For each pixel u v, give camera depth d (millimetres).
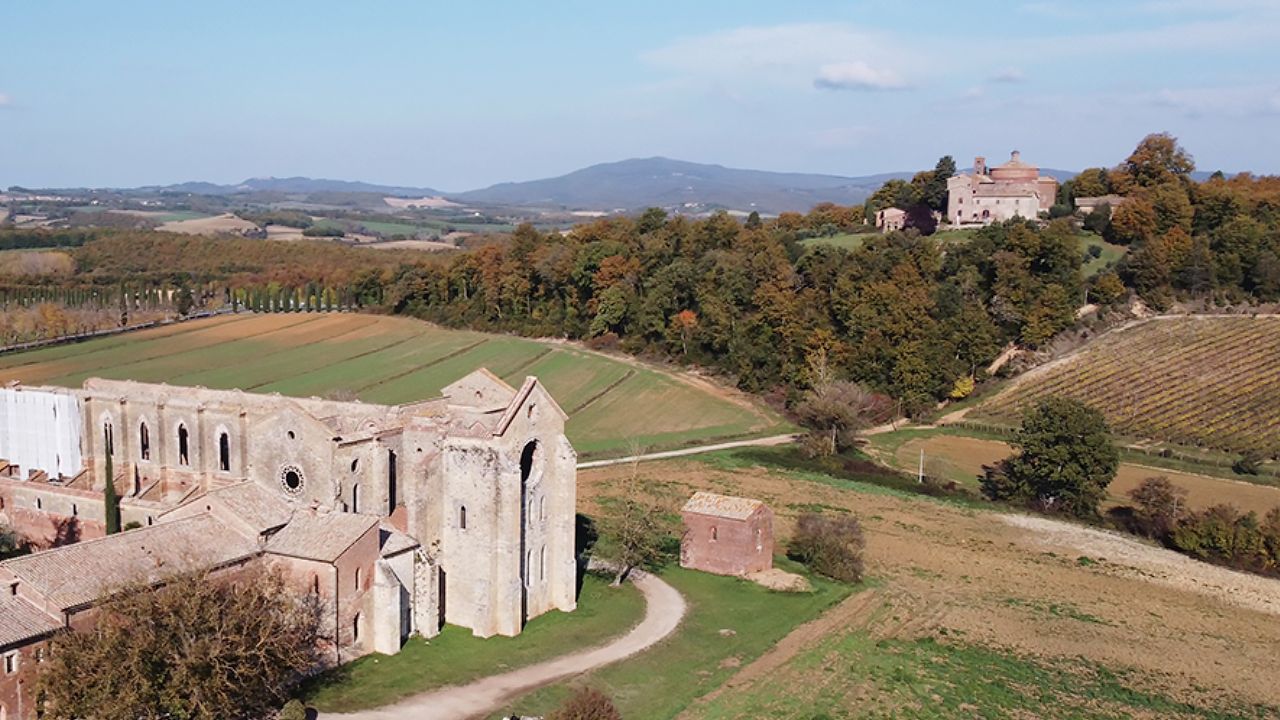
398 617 71250
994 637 81562
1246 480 126625
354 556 69000
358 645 70000
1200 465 132125
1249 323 168125
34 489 89688
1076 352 168875
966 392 161000
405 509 79875
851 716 64812
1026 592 93812
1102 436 118562
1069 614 88250
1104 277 179875
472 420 83875
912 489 125750
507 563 75812
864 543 100062
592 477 125000
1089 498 118125
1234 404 145750
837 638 78812
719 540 93875
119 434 90812
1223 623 88250
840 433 140625
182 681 53938
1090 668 76000
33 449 93250
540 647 74062
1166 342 166375
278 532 70562
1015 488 123625
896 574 97125
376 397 153500
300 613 64625
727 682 69312
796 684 69438
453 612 77750
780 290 176250
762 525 95062
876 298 168000
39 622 56250
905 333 161750
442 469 78938
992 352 163875
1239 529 105312
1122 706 69125
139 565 62438
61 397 91375
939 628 82938
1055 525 116000
